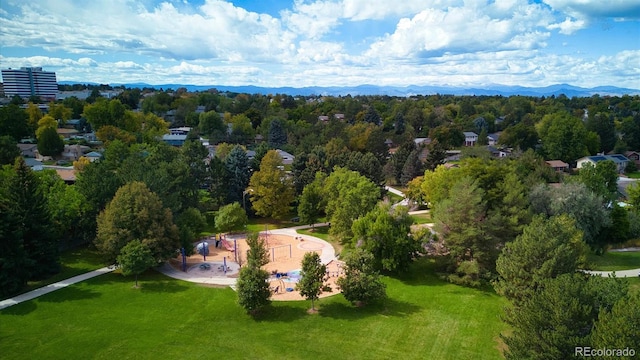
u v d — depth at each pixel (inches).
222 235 2532.0
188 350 1238.9
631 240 2305.6
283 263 2044.8
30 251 1696.6
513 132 5078.7
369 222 1886.1
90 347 1245.7
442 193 2488.9
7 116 5191.9
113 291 1654.8
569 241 1418.6
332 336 1325.0
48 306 1501.0
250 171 3120.1
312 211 2620.6
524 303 1117.1
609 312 888.9
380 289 1483.8
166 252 1857.8
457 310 1503.4
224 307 1536.7
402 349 1250.0
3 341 1263.5
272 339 1304.1
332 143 4028.1
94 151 4724.4
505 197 1886.1
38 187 1998.0
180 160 2787.9
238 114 7342.5
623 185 3897.6
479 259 1753.2
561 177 2947.8
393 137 5703.7
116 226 1802.4
